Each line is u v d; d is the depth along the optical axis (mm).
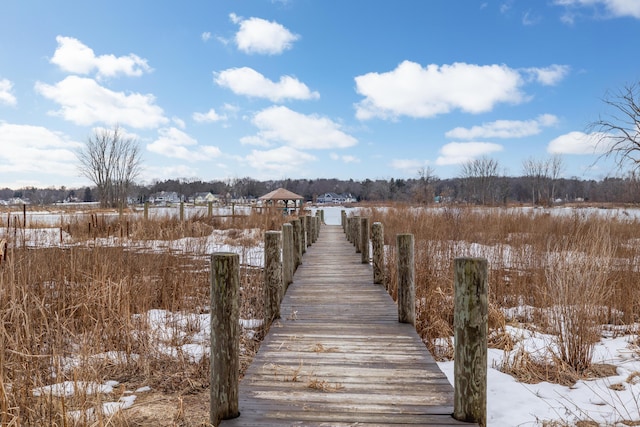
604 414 3400
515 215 15156
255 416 2547
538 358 4703
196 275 7195
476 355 2449
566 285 4715
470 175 55625
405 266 4645
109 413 3131
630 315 6234
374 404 2709
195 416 3236
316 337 4137
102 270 5738
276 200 28172
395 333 4270
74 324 4621
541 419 3320
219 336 2508
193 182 90562
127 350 4281
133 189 51719
